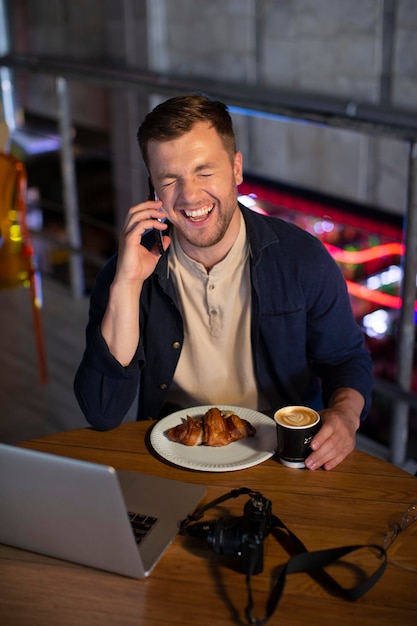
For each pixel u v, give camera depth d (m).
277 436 1.35
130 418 2.63
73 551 1.12
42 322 3.50
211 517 1.22
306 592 1.07
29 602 1.07
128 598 1.08
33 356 3.19
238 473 1.33
